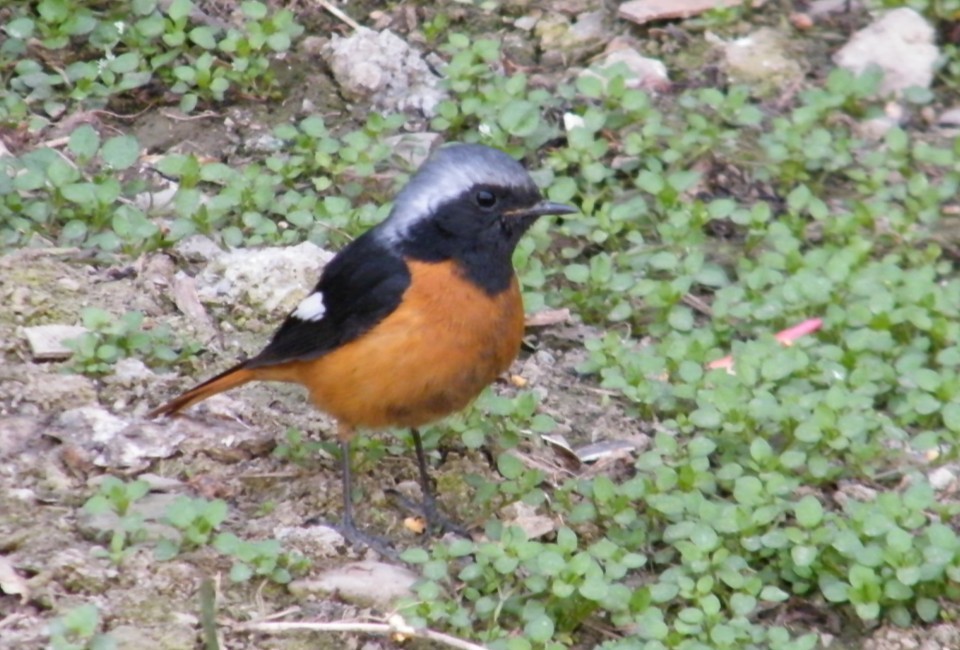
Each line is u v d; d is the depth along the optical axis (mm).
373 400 10297
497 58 15344
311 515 10820
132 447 10906
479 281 10211
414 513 11000
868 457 11367
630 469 11609
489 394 11891
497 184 10195
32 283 12305
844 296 13094
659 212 14234
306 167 14273
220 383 10797
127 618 9391
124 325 11766
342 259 10430
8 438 10805
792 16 16688
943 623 10070
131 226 12859
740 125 15320
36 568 9594
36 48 15023
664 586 10008
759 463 10984
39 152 13516
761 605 10352
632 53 15930
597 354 12406
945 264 13852
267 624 9531
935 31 16594
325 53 15531
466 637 9711
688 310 13016
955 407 11578
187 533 9828
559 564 9797
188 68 14805
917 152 14766
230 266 12844
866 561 10000
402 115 14711
